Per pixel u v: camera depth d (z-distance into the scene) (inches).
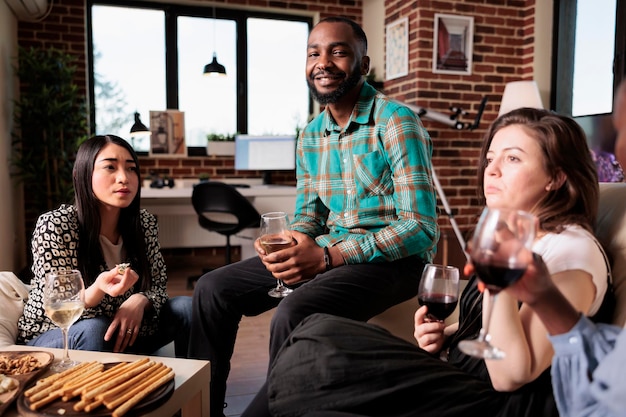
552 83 173.8
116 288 58.8
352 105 72.7
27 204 178.5
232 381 92.0
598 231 45.9
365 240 65.6
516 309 35.0
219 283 68.8
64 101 166.7
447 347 50.6
